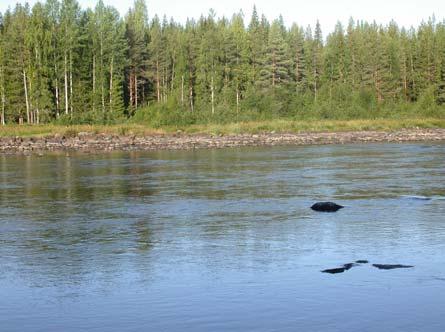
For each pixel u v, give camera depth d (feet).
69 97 266.98
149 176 103.04
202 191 84.23
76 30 263.49
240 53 296.92
